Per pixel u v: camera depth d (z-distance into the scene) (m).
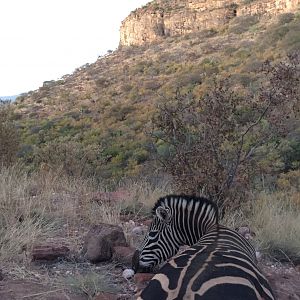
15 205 6.65
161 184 8.92
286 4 65.81
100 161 13.55
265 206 7.56
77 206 7.27
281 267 5.81
